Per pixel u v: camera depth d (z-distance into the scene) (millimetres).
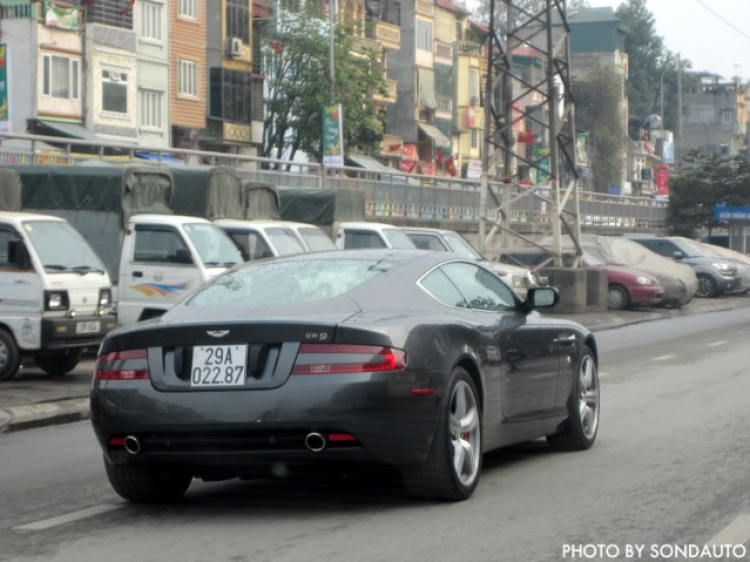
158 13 54375
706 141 170500
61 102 48344
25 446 11586
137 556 6656
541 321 9852
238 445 7305
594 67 108625
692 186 69750
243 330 7328
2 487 9180
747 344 22984
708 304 39156
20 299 16703
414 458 7523
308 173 38844
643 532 7113
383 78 68562
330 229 28234
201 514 7832
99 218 21344
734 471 9195
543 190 56000
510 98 36156
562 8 35031
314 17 63094
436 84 82750
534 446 10750
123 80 51812
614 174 104812
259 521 7551
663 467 9445
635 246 37344
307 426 7148
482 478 9062
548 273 33469
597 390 10773
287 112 63656
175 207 23812
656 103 147625
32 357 19297
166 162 31969
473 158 88375
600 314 33094
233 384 7293
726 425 11797
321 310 7648
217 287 8305
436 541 6891
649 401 13945
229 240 20766
